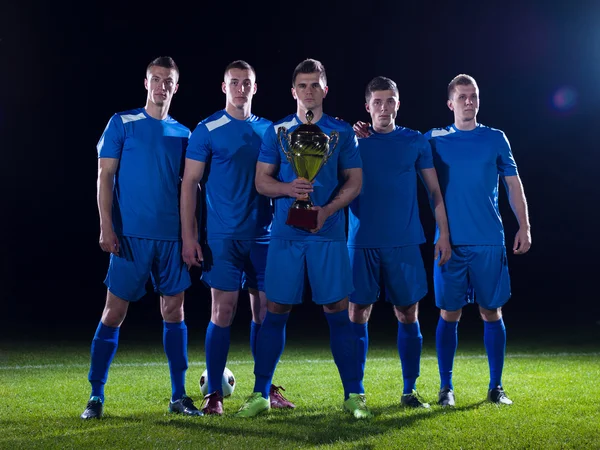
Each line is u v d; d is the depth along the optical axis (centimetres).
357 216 459
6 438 349
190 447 329
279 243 411
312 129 390
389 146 455
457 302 466
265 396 417
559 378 571
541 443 338
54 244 1530
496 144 470
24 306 1270
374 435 354
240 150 429
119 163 425
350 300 460
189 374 627
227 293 429
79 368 666
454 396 475
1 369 656
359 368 455
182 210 420
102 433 357
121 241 419
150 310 1265
